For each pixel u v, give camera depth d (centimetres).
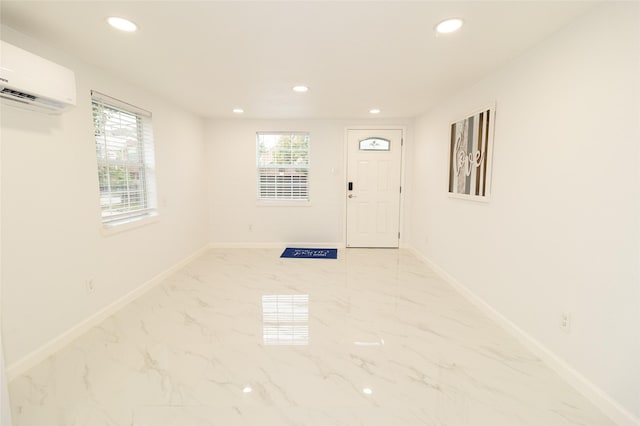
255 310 281
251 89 321
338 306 290
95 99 255
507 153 244
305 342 227
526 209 222
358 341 228
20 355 191
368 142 498
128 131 308
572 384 179
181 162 408
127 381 183
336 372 192
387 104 389
